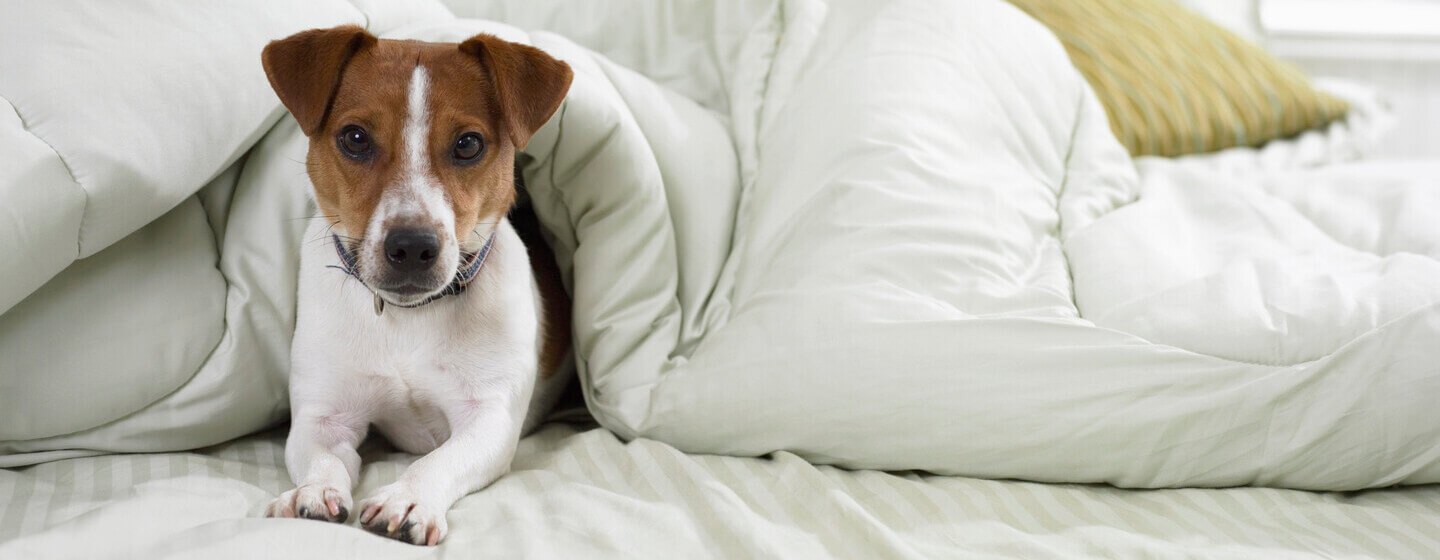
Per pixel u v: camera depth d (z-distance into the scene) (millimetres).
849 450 1694
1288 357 1637
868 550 1389
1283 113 3064
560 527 1401
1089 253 1986
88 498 1503
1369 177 2400
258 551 1235
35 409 1618
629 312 1947
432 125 1524
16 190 1447
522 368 1737
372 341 1682
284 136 1806
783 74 2291
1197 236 2145
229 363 1720
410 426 1802
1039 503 1597
